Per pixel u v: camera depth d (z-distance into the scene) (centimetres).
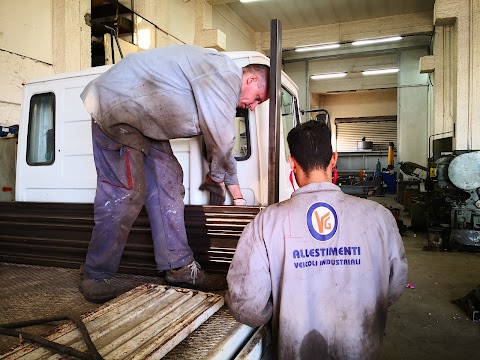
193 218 186
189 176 214
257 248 110
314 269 108
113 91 160
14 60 466
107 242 161
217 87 154
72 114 231
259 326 125
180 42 818
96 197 166
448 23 772
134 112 160
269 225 111
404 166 970
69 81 233
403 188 1090
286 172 259
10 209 223
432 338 279
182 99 160
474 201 566
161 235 171
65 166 233
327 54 1270
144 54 163
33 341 100
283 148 248
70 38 528
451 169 556
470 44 692
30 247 215
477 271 452
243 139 214
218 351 102
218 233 182
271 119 162
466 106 698
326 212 110
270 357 127
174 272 169
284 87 270
